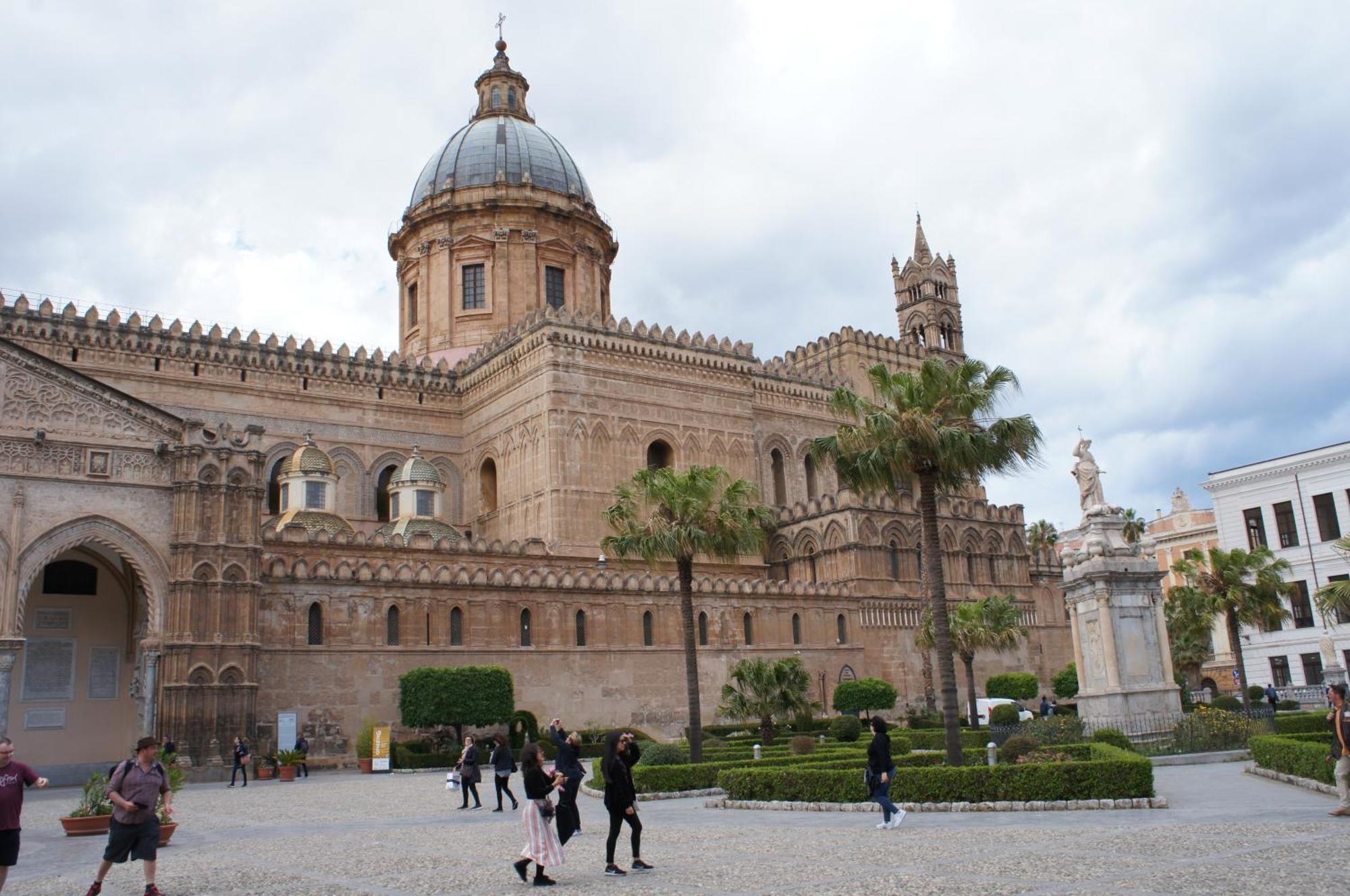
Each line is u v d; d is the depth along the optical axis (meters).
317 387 77.31
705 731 61.53
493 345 80.94
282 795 38.97
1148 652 40.56
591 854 20.81
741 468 82.38
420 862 20.33
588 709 61.38
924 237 107.12
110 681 53.09
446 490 81.75
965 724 63.25
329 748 52.84
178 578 48.56
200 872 20.08
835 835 21.86
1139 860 16.62
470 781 32.41
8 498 45.97
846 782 27.66
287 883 18.16
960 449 33.06
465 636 58.41
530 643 60.53
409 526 69.75
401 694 53.75
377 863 20.31
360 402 79.19
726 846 20.92
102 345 68.88
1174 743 37.06
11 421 46.75
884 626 75.69
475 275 92.31
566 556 70.31
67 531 47.03
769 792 29.58
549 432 73.12
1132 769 24.80
